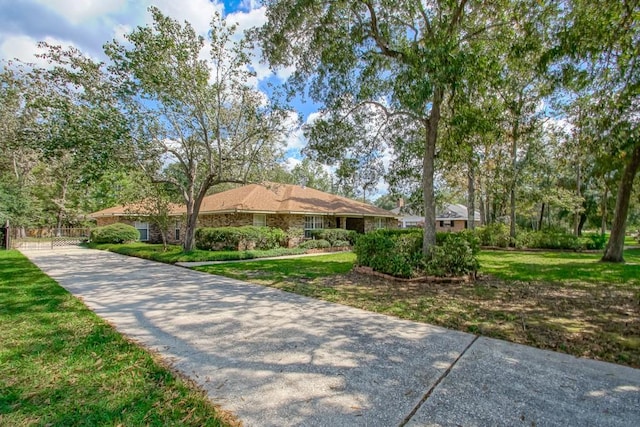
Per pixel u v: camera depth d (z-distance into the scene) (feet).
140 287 24.82
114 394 9.20
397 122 31.24
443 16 25.46
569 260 41.75
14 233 68.39
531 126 28.76
